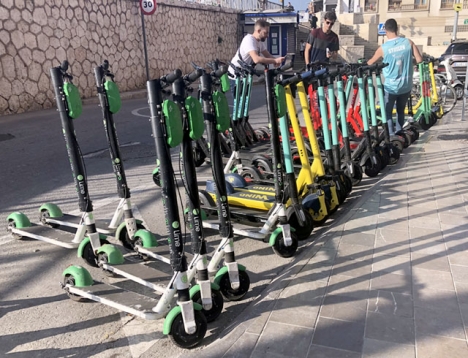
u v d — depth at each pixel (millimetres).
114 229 3875
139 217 4703
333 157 4852
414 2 29453
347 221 4262
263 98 14641
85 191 3445
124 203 3732
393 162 6238
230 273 2994
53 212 4191
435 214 4375
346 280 3191
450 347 2479
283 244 3660
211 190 4344
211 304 2764
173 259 2525
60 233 3928
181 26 19625
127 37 16375
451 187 5168
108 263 3283
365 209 4559
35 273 3566
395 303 2895
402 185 5316
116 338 2748
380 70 6129
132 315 2990
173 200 2494
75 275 3020
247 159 5895
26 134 9164
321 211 4293
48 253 3922
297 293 3041
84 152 7578
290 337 2596
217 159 2887
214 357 2479
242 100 6395
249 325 2713
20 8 12000
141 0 15102
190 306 2539
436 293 3000
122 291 2939
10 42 11789
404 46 6746
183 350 2602
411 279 3186
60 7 13312
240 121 6469
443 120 9891
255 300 3064
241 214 4027
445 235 3895
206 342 2676
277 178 3557
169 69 19047
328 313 2809
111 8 15453
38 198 5324
